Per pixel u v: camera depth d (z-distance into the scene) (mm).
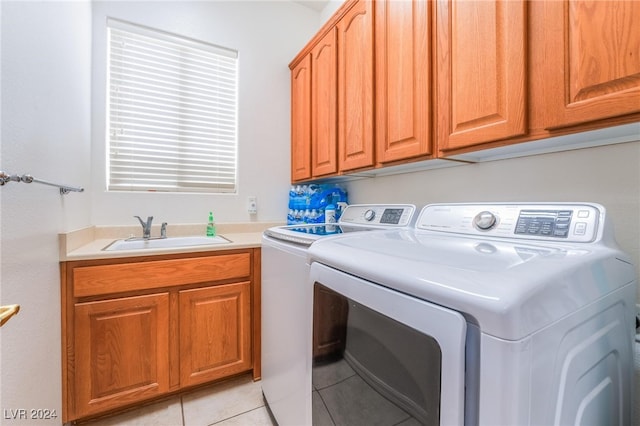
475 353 455
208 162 2105
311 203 2082
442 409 492
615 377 672
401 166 1476
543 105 840
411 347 560
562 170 1012
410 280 557
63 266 1229
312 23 2467
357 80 1568
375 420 679
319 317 888
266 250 1405
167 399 1499
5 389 760
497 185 1214
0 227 746
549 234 785
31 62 934
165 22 1915
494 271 520
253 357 1656
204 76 2072
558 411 488
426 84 1186
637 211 852
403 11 1296
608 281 629
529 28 866
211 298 1538
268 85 2281
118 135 1825
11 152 807
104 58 1752
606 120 734
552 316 471
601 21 723
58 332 1190
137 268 1367
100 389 1298
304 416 1017
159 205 1916
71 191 1317
